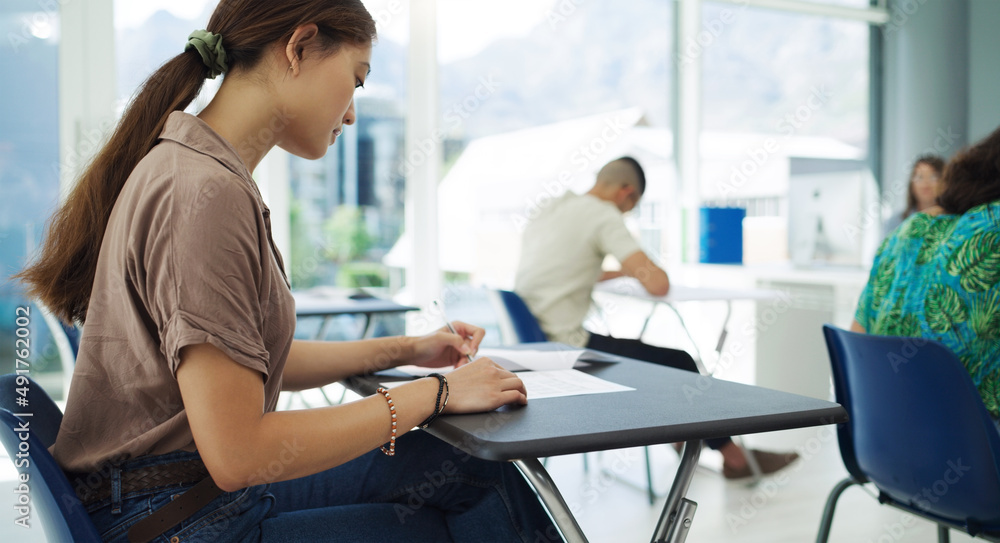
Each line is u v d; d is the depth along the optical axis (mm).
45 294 849
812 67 4973
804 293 3648
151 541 796
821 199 3914
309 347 1166
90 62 3246
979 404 1150
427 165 4043
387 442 817
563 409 882
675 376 1120
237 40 876
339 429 781
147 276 745
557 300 2533
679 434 794
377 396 829
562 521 809
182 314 714
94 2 3240
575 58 4453
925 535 2152
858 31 5062
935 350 1178
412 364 1225
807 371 3656
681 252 4828
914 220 1479
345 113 986
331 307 2500
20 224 3125
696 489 2590
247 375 739
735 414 852
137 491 804
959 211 1416
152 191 755
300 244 3846
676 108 4789
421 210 4055
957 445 1193
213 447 709
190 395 720
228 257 739
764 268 4102
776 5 4789
